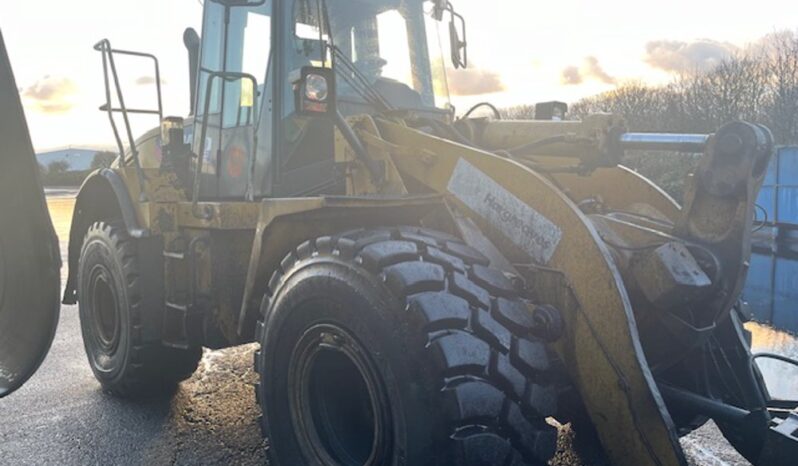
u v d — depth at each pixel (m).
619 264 2.33
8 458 3.25
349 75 3.41
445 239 2.46
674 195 12.42
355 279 2.28
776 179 11.05
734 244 2.25
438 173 2.71
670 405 2.52
